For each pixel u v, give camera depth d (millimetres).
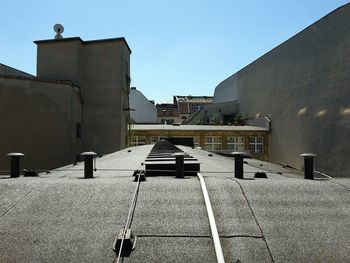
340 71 32000
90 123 29141
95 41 29406
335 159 32531
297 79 39938
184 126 47219
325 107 34281
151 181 8336
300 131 39188
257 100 51750
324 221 6711
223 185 7953
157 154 15312
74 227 6441
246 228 6395
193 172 9656
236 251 5789
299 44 39406
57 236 6191
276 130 45375
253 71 53281
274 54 45938
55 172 13102
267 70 48156
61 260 5613
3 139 23094
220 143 45344
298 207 7160
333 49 33031
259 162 24078
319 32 35281
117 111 29281
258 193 7652
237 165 9430
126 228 6195
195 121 61625
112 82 29422
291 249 5906
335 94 32719
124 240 5820
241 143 45875
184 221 6574
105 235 6180
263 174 9625
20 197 7527
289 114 41844
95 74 29359
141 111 67000
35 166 24047
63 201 7336
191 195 7543
